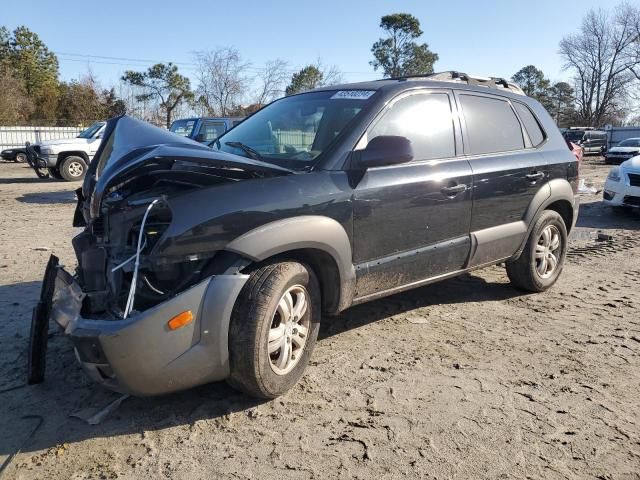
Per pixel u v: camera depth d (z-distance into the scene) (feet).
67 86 177.47
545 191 16.53
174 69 156.25
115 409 10.52
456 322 15.12
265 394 10.48
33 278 18.98
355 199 11.57
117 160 10.63
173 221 9.33
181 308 9.29
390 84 13.61
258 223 10.05
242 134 14.35
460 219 14.03
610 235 27.78
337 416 10.31
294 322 11.00
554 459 9.09
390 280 12.72
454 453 9.23
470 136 14.71
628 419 10.32
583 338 14.10
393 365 12.42
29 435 9.68
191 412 10.43
